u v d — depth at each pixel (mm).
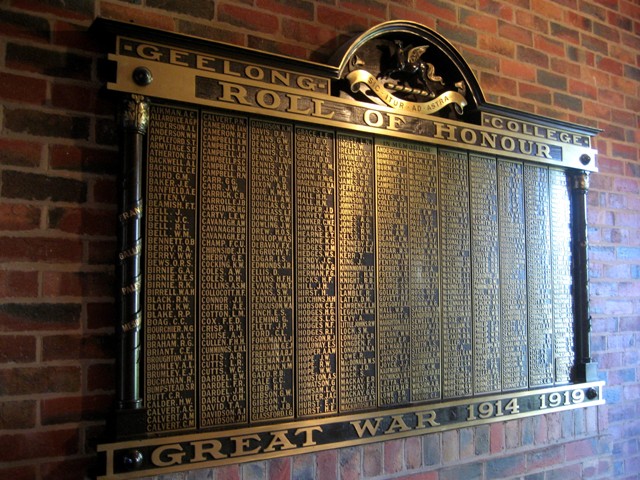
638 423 2723
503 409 2199
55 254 1527
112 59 1545
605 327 2631
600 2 2811
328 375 1848
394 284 2002
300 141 1858
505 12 2471
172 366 1611
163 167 1639
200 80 1673
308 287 1832
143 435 1532
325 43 1995
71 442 1510
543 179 2439
